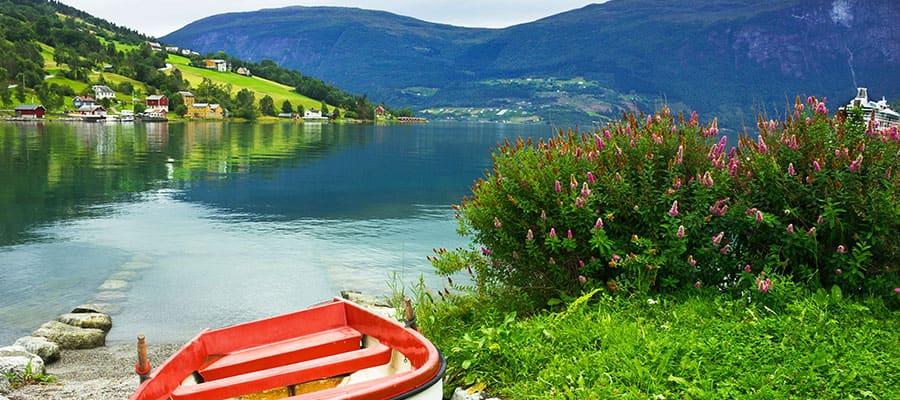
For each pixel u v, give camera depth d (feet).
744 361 19.04
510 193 27.22
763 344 19.92
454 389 21.91
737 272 25.73
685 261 25.54
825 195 23.88
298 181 152.15
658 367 19.06
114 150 252.21
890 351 19.29
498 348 22.07
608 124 28.68
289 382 18.60
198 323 43.96
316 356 21.02
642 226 26.37
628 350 20.45
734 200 26.11
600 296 25.84
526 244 26.17
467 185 147.02
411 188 139.95
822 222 24.07
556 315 24.25
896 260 23.62
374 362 20.22
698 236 25.44
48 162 191.62
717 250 25.48
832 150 25.17
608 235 26.48
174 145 294.25
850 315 21.88
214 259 64.75
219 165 194.49
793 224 25.09
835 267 23.86
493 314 25.59
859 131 25.61
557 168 26.86
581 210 25.41
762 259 25.53
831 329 20.74
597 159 27.30
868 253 22.88
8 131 386.93
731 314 22.76
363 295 48.60
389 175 172.24
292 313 22.04
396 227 87.25
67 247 70.54
